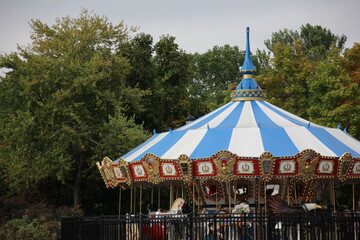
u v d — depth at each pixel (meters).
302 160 23.91
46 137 42.47
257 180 26.31
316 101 47.03
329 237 22.88
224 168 23.97
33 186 45.50
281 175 24.28
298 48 57.84
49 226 33.00
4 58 45.88
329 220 21.95
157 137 30.38
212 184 26.95
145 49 55.03
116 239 24.36
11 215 37.56
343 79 44.94
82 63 47.53
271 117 28.33
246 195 26.48
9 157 44.25
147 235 24.81
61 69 44.62
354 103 44.22
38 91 43.91
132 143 44.69
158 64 58.25
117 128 44.78
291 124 27.55
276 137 25.78
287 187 26.12
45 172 42.94
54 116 43.25
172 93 56.28
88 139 44.47
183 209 27.58
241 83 30.31
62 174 42.38
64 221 25.97
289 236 22.67
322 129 27.92
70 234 25.78
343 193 44.06
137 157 27.67
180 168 24.95
